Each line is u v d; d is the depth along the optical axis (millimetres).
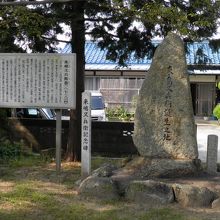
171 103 8289
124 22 10703
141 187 7305
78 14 10164
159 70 8398
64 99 9672
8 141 11844
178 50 8383
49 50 11141
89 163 8812
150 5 9250
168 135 8289
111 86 25328
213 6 9930
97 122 13438
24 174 9367
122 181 7672
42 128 13648
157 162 8125
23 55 9797
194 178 8047
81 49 11062
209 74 25234
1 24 9383
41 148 13547
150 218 6410
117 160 11617
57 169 9609
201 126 24484
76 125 11195
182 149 8258
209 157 8773
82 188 7660
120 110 22125
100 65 25609
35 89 9812
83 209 6812
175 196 7254
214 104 26656
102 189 7484
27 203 7125
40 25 9734
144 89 8477
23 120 13734
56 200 7324
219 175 8453
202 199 7184
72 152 11234
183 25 9203
